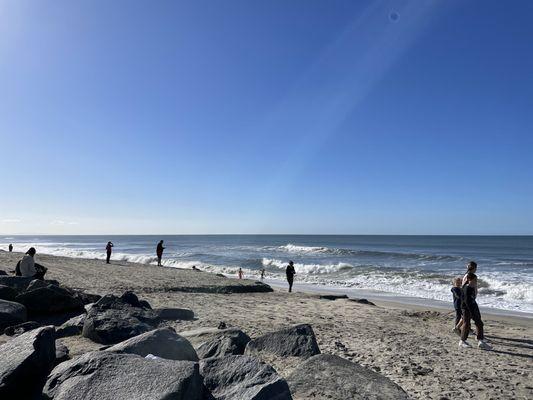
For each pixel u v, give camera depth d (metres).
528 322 16.02
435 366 8.01
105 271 25.25
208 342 6.60
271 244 115.06
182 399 3.79
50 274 21.77
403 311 15.62
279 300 17.27
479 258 56.97
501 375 7.59
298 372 5.58
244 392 4.34
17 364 4.46
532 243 117.69
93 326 7.35
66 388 4.09
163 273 25.56
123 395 3.82
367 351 8.93
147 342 5.39
